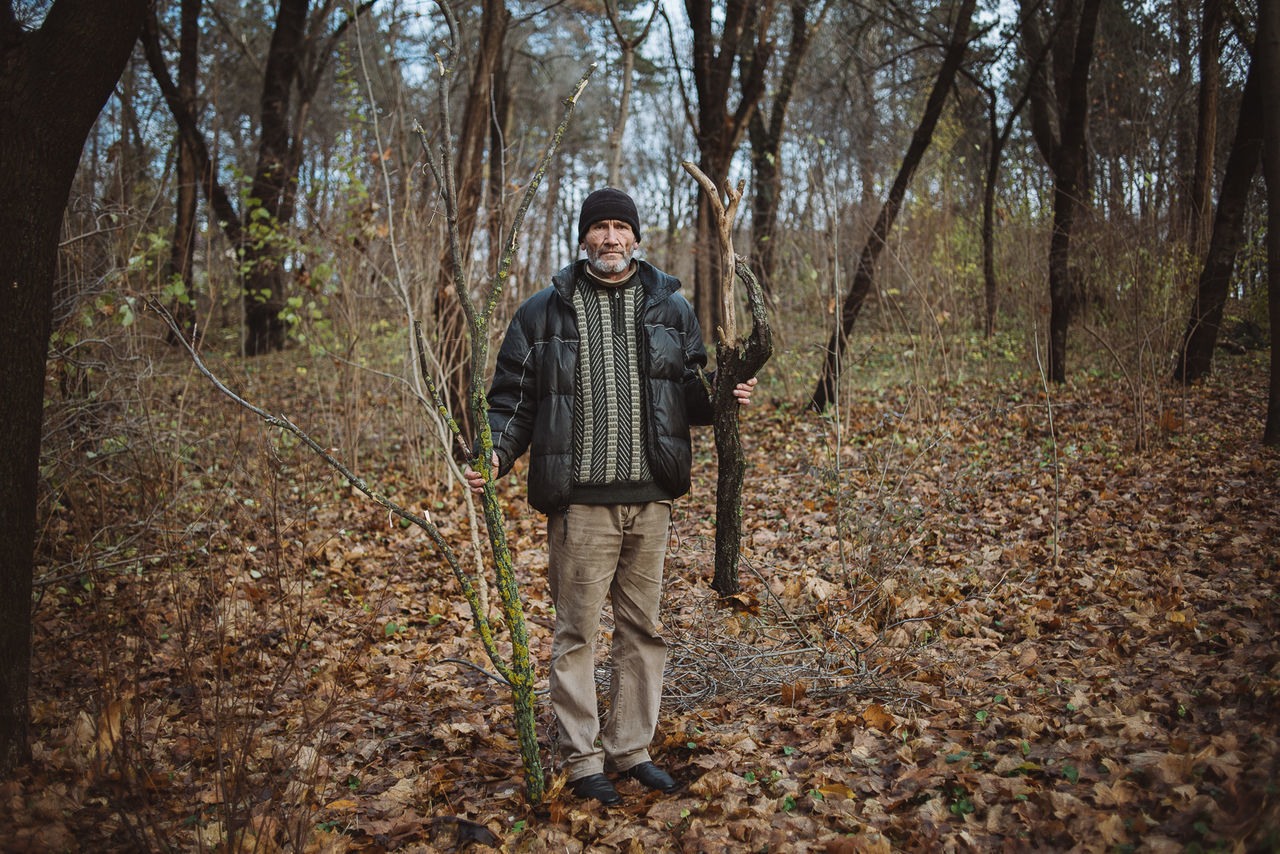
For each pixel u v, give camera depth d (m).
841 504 5.42
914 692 3.16
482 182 7.43
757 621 3.90
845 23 14.02
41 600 3.96
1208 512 5.01
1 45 2.53
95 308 4.83
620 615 2.81
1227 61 11.80
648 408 2.70
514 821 2.57
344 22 14.05
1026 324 10.94
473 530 4.65
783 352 10.17
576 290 2.74
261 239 8.33
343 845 2.44
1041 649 3.49
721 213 2.72
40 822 2.33
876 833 2.27
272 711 3.33
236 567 4.58
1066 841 2.14
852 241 10.84
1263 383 9.19
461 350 7.12
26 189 2.55
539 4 11.43
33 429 2.63
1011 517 5.41
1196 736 2.51
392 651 4.07
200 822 2.38
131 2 2.64
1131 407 7.98
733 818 2.48
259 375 10.45
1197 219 10.15
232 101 17.58
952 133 14.41
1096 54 13.10
